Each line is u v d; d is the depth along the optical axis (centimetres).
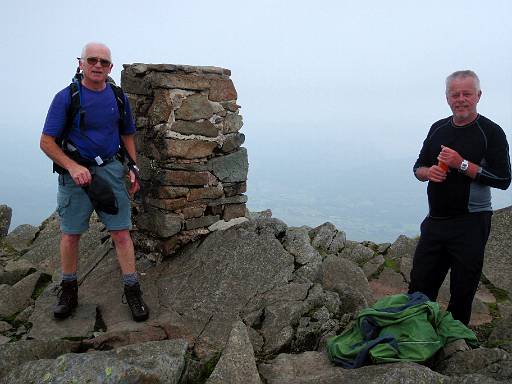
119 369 286
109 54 380
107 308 432
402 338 333
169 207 493
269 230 510
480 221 369
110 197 381
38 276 502
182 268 488
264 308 411
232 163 542
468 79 353
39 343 348
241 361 314
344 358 334
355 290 447
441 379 283
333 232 650
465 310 382
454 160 349
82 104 379
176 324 403
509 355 304
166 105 483
